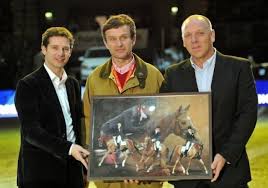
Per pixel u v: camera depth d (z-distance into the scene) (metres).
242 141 3.20
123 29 3.54
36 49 20.70
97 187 3.92
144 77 3.70
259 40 23.42
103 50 18.11
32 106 3.31
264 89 13.31
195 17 3.29
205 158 3.18
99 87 3.74
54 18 23.36
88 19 23.69
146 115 3.28
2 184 5.93
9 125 10.38
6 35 21.02
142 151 3.24
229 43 23.64
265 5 23.58
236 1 23.72
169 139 3.24
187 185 3.37
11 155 7.48
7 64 18.62
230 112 3.28
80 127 3.64
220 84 3.28
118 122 3.29
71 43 3.50
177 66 3.45
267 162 6.79
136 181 3.33
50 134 3.30
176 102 3.27
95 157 3.25
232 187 3.28
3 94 12.52
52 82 3.42
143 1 24.20
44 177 3.38
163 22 23.72
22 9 21.70
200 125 3.22
